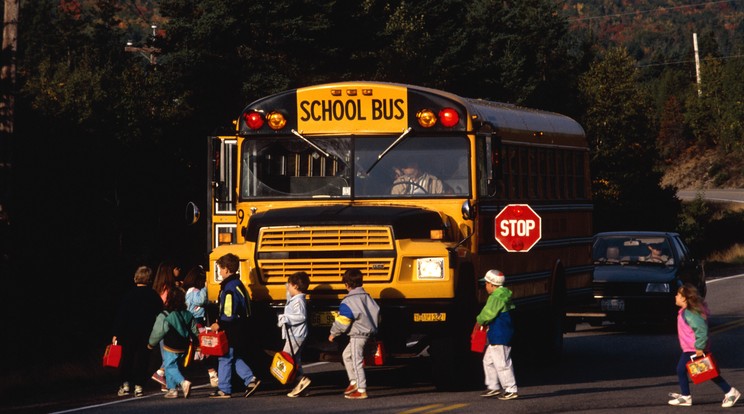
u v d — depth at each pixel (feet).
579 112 298.56
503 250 81.66
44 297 109.19
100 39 490.49
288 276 72.13
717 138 610.65
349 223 71.51
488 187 74.33
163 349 73.31
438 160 75.56
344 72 191.62
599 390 76.33
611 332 123.44
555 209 94.63
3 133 111.75
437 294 70.95
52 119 143.74
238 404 69.15
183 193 164.96
